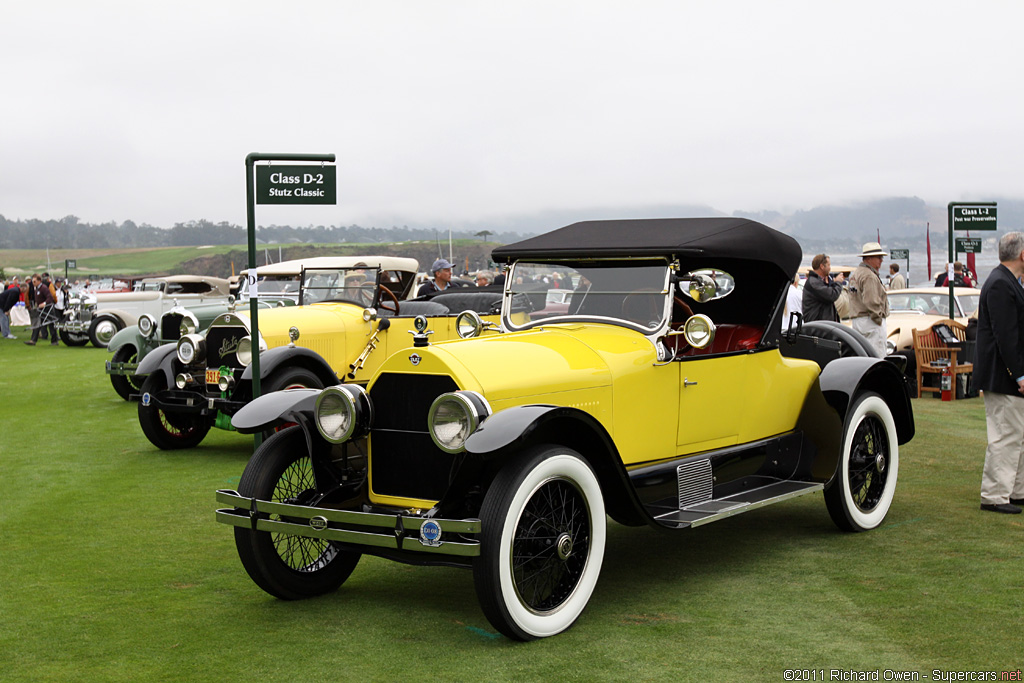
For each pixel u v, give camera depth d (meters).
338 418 4.25
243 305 11.95
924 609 4.14
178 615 4.24
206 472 7.72
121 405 12.09
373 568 5.06
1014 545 5.20
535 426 3.74
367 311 9.48
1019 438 5.94
